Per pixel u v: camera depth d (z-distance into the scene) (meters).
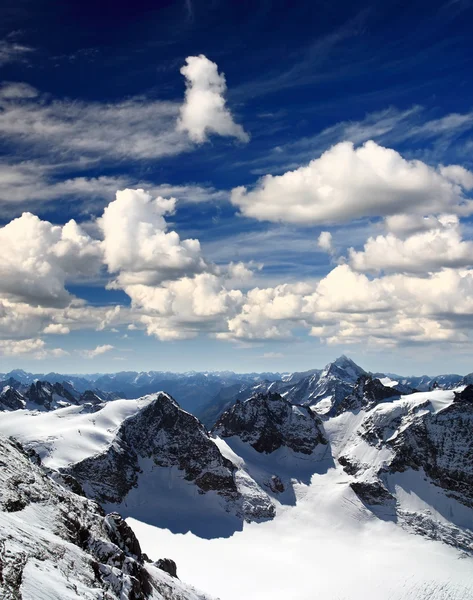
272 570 179.38
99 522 80.12
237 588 161.12
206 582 163.00
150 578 76.06
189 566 175.00
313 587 166.75
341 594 162.12
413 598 163.12
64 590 39.75
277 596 157.38
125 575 57.88
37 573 39.81
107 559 64.25
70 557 51.12
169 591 79.75
